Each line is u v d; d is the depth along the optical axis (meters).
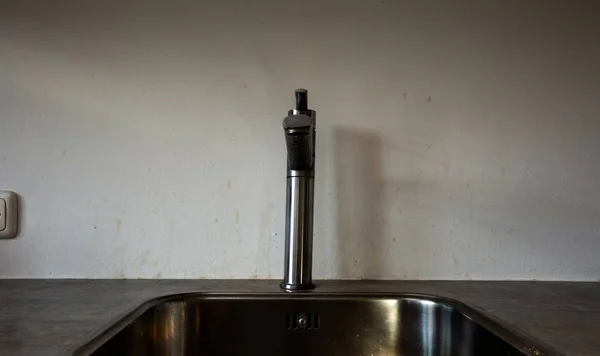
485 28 0.93
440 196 0.91
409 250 0.91
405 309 0.77
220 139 0.91
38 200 0.89
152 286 0.82
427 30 0.92
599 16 0.92
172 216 0.90
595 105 0.92
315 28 0.92
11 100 0.89
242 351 0.76
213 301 0.76
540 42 0.93
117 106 0.90
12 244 0.89
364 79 0.92
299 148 0.74
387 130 0.92
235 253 0.90
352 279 0.90
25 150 0.89
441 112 0.92
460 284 0.87
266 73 0.91
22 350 0.45
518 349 0.50
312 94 0.91
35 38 0.90
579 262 0.91
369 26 0.92
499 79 0.93
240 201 0.91
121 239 0.89
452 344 0.71
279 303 0.77
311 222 0.81
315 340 0.77
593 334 0.54
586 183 0.92
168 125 0.90
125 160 0.90
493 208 0.92
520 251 0.91
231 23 0.91
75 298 0.72
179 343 0.74
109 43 0.91
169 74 0.91
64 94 0.90
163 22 0.91
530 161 0.92
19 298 0.72
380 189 0.91
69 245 0.89
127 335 0.57
